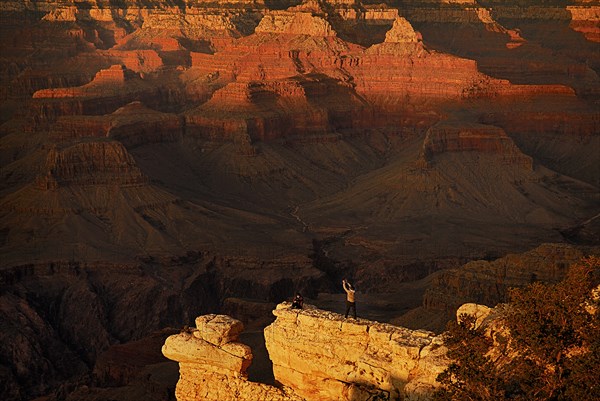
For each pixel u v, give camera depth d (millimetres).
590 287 56281
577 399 49875
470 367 52469
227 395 60375
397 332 58969
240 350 60312
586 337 52438
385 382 57812
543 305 54406
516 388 53000
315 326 61125
